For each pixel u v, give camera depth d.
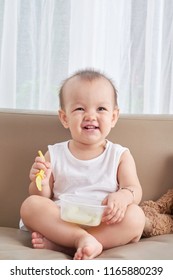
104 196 1.49
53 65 1.93
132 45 1.93
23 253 1.16
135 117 1.65
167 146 1.61
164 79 1.93
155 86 1.91
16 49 1.91
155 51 1.89
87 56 1.90
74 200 1.35
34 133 1.62
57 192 1.53
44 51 1.92
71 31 1.91
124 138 1.62
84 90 1.51
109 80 1.58
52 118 1.64
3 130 1.61
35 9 1.93
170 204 1.54
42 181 1.46
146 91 1.90
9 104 1.92
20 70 1.94
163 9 1.91
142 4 1.91
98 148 1.58
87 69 1.78
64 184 1.53
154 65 1.90
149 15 1.88
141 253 1.17
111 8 1.91
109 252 1.22
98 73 1.58
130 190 1.42
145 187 1.59
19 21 1.92
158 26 1.89
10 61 1.89
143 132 1.62
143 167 1.60
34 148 1.60
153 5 1.87
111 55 1.92
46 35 1.91
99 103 1.51
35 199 1.33
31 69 1.94
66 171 1.54
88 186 1.51
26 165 1.59
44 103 1.94
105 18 1.92
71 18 1.91
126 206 1.33
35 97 1.96
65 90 1.56
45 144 1.61
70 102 1.52
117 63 1.93
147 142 1.61
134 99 1.94
